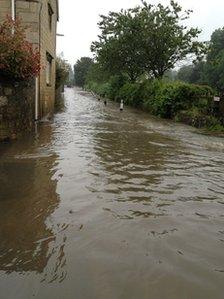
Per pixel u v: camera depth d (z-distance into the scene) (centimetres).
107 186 626
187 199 585
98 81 5872
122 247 414
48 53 1762
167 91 2145
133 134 1268
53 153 857
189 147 1050
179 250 414
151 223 484
